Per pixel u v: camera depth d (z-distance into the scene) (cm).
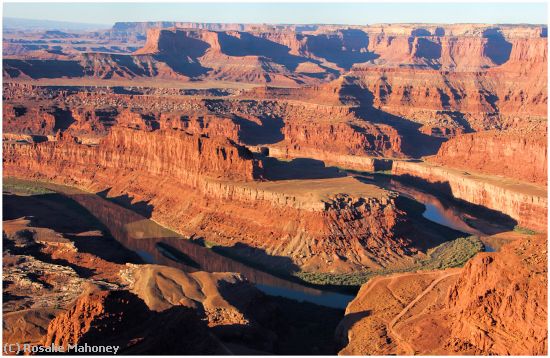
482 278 14650
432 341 14450
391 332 15362
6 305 16800
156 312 14788
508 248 14838
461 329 14288
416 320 15600
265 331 16100
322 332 17025
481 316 13950
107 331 13400
